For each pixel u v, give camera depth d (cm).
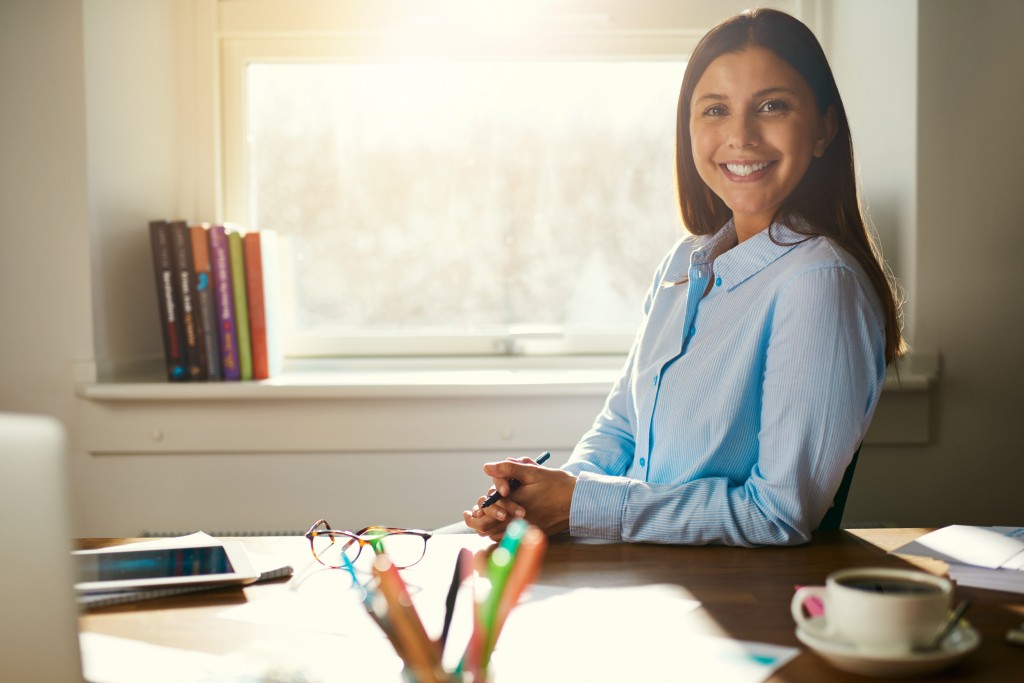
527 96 233
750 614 90
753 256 129
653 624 88
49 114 204
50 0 203
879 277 129
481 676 59
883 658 73
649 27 228
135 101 218
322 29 229
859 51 214
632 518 117
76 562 67
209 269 210
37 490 65
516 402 209
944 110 203
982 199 204
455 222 236
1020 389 207
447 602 78
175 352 211
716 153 137
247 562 107
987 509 209
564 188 235
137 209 220
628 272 236
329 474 211
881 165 211
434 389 204
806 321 119
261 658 81
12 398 208
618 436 153
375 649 83
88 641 86
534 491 122
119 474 211
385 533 123
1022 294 205
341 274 236
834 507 130
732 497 117
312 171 235
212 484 212
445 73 233
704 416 128
